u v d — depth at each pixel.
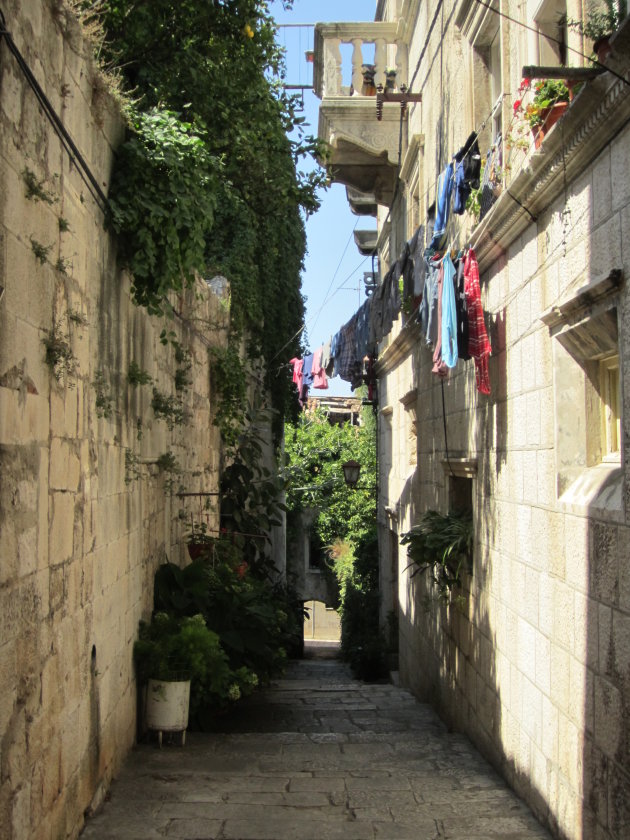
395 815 5.32
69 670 4.60
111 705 5.76
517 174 5.87
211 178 6.51
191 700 7.45
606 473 5.03
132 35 8.63
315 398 31.16
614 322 4.66
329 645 28.55
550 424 5.62
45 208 4.22
